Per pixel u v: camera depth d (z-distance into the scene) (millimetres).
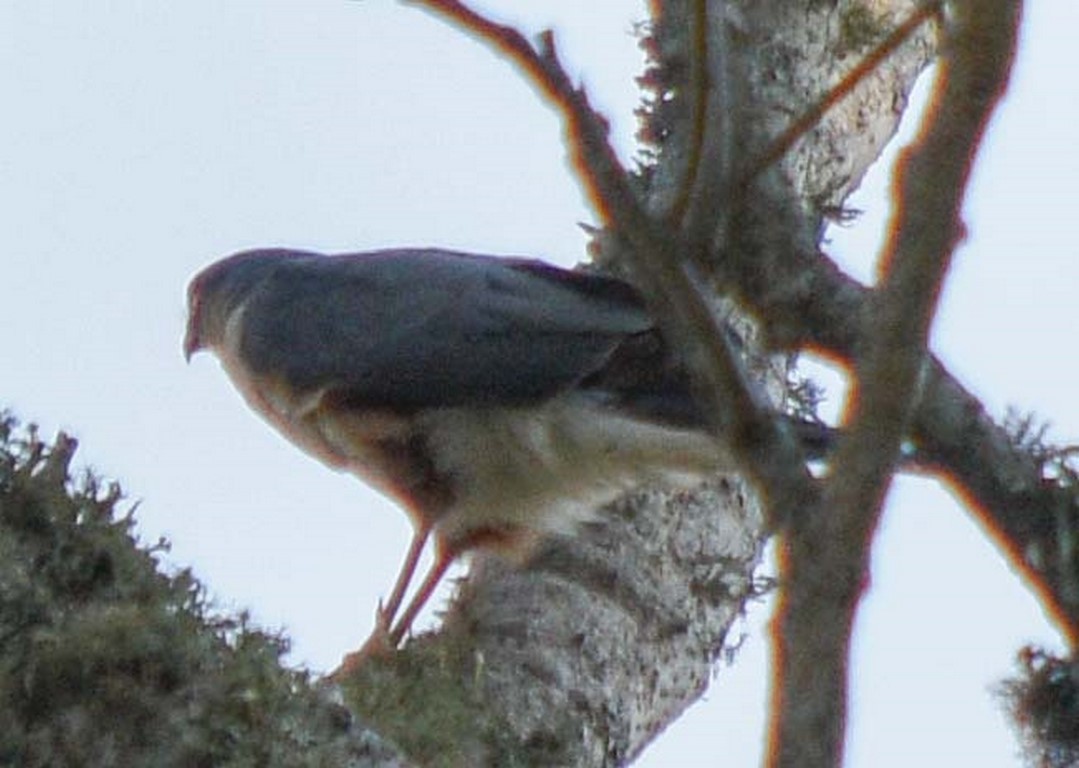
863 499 6059
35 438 8484
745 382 6668
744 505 11805
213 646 8055
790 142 7637
